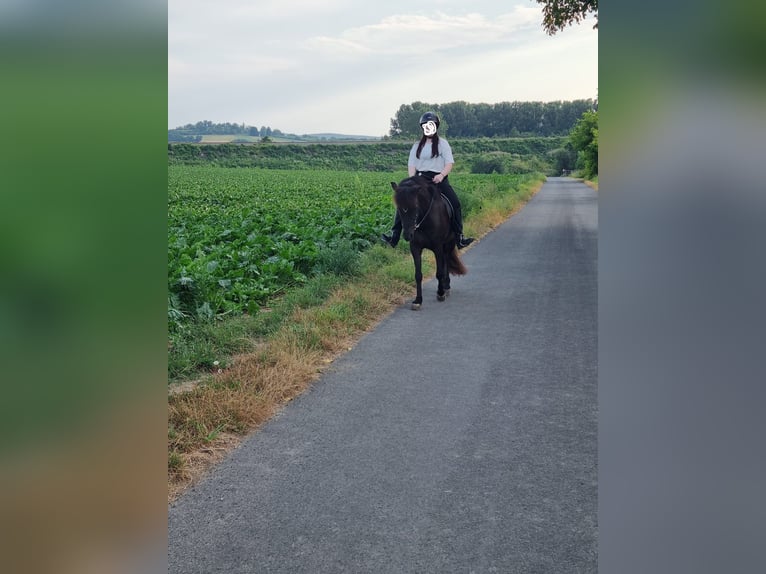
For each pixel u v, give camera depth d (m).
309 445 3.84
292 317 6.51
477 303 7.86
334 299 7.34
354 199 22.80
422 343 6.09
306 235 11.53
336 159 103.12
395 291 8.39
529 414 4.27
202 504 3.15
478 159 91.25
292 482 3.36
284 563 2.64
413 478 3.39
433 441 3.86
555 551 2.70
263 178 50.84
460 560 2.64
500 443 3.81
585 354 5.64
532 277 9.62
